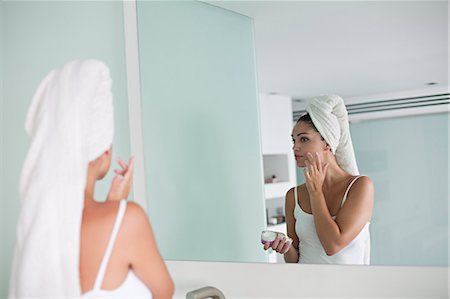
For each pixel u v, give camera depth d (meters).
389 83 1.25
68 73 1.01
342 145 1.31
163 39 1.66
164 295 1.05
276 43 1.42
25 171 1.00
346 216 1.31
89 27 1.85
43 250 0.95
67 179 0.96
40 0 1.94
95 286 0.96
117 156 1.81
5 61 1.98
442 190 1.18
